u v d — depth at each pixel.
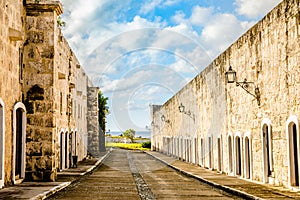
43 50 17.88
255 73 17.67
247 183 17.06
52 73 17.84
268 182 16.72
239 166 20.55
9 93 15.27
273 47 15.70
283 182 15.11
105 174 23.20
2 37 14.19
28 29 17.86
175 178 21.33
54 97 17.91
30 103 17.67
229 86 21.62
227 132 22.05
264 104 16.77
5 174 14.89
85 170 24.23
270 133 16.23
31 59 17.80
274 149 15.95
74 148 28.89
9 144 15.29
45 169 17.56
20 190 13.91
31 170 17.53
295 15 13.79
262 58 16.88
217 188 16.47
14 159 15.63
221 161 23.28
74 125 29.08
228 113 21.84
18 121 16.97
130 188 16.30
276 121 15.62
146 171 26.00
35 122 17.69
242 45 19.34
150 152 54.00
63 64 23.69
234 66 20.72
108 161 36.06
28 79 17.78
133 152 56.22
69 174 21.48
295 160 14.39
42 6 17.78
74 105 29.06
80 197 13.31
